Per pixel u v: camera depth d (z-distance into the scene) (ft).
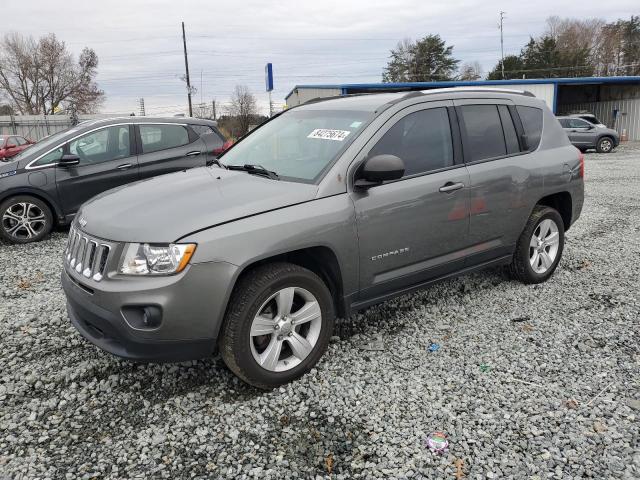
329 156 11.87
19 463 8.59
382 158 11.05
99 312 9.68
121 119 25.45
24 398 10.46
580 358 12.00
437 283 13.75
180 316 9.42
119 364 11.75
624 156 68.08
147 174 25.71
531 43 240.94
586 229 25.12
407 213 12.29
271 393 10.61
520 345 12.69
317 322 11.20
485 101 14.90
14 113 212.43
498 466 8.49
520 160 15.15
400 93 13.91
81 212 11.61
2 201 22.97
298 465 8.57
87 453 8.86
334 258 11.21
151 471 8.45
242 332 10.00
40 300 15.88
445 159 13.44
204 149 27.12
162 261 9.37
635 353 12.21
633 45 249.75
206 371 11.44
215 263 9.54
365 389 10.76
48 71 210.38
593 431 9.31
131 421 9.74
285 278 10.36
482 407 10.08
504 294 16.01
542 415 9.80
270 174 12.08
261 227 10.07
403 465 8.53
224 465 8.59
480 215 14.03
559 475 8.25
